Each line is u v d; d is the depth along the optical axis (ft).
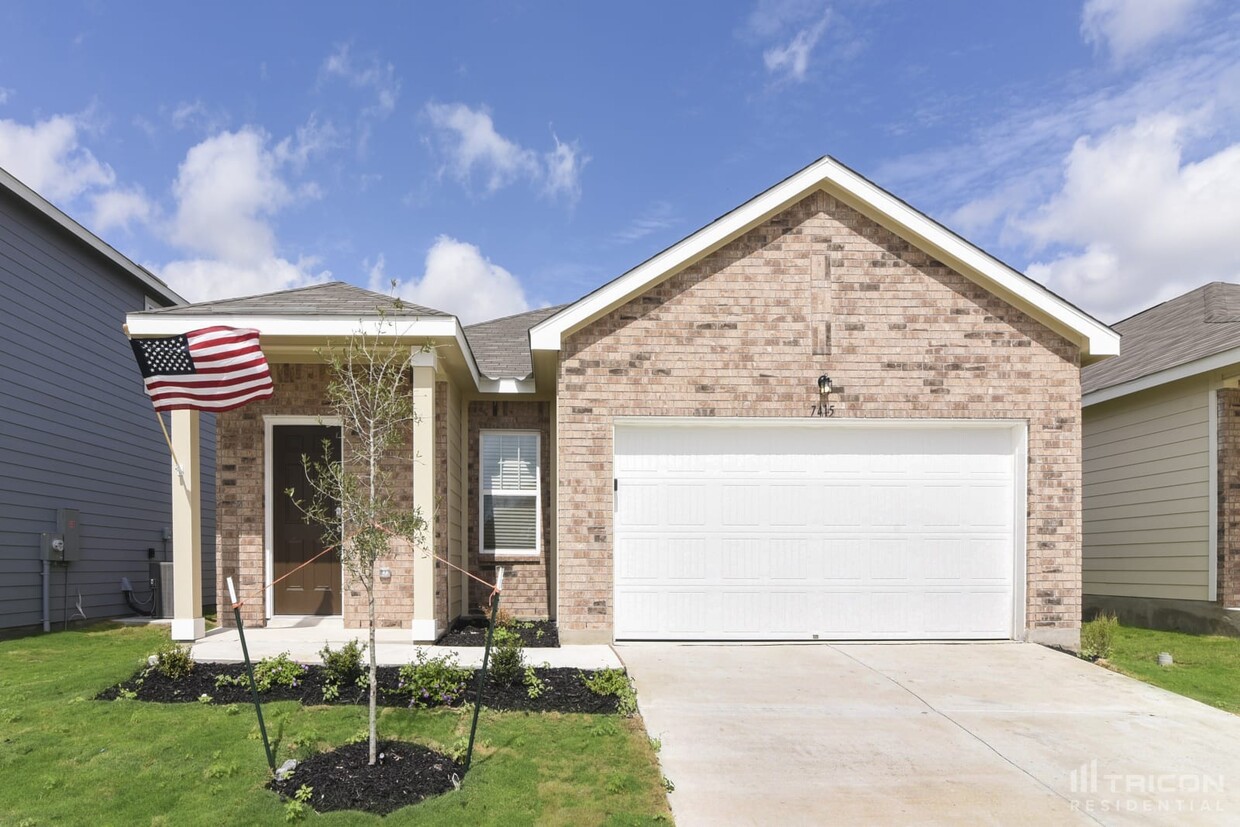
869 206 30.04
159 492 51.24
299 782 17.04
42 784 16.89
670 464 30.45
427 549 22.16
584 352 29.81
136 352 26.08
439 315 28.27
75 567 41.91
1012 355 30.53
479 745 19.27
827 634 30.32
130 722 20.26
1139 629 39.75
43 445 39.63
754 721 21.48
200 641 28.25
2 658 29.91
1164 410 39.93
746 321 30.17
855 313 30.37
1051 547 30.19
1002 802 17.06
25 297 38.45
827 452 30.73
